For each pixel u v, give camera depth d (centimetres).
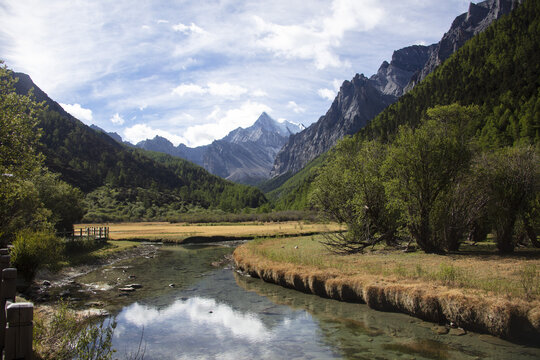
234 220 12612
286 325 1526
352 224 3216
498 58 15650
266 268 2489
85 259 3369
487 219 2811
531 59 13712
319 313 1675
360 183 3088
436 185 2598
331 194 3344
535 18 16600
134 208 16625
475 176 2628
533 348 1148
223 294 2134
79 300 1967
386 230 3164
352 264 2261
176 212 17900
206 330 1482
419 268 1845
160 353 1229
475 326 1298
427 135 2730
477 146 3028
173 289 2292
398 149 2714
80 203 5416
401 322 1469
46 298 1942
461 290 1446
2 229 2448
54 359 874
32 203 2794
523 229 2730
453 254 2492
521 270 1750
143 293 2173
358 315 1608
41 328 1038
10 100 1925
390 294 1614
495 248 2798
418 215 2617
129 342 1336
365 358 1144
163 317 1672
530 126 8838
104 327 1484
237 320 1616
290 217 11925
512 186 2488
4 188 1847
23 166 1931
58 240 2600
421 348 1195
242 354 1225
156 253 4488
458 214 2638
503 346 1171
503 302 1260
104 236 5141
